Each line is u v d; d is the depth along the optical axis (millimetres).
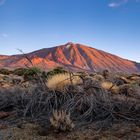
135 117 6879
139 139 5434
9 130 6070
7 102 8125
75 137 5680
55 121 6141
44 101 7598
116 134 5785
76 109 7258
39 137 5691
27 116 7195
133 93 9203
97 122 6543
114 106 7465
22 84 10211
